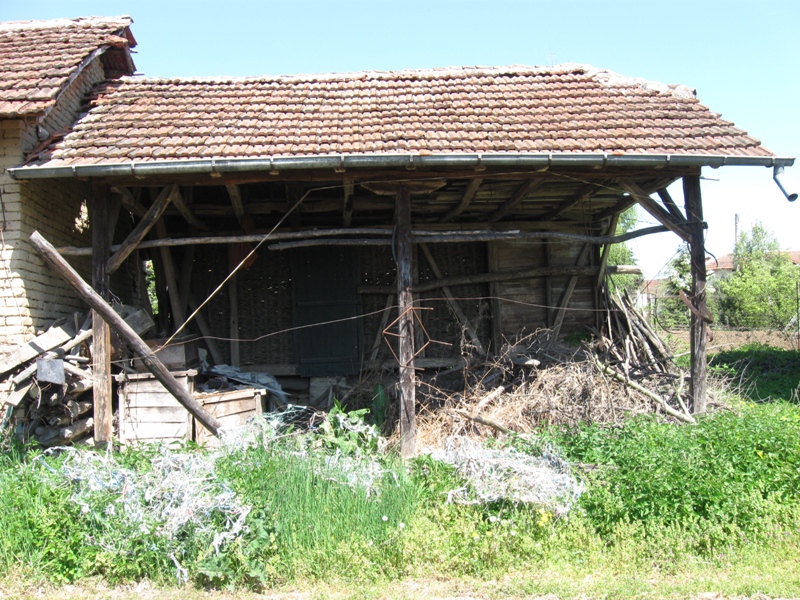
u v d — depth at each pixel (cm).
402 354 722
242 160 685
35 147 757
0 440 673
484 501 547
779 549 518
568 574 484
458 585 473
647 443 610
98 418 710
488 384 909
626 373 905
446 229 1065
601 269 1074
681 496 542
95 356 716
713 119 820
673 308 2197
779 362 1375
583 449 640
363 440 697
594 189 879
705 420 697
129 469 555
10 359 691
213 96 902
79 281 640
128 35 1016
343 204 888
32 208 745
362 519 515
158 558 483
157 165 681
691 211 760
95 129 778
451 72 997
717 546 520
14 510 505
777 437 638
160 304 1030
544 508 541
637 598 444
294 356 1032
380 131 767
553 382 830
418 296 1058
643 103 872
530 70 996
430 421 825
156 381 749
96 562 481
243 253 951
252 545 479
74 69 803
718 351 1566
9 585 465
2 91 735
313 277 1017
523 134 757
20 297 717
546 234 806
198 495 496
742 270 2875
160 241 749
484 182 833
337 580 476
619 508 535
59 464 583
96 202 728
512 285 1077
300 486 530
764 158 713
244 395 802
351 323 1012
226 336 1039
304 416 912
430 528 523
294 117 822
